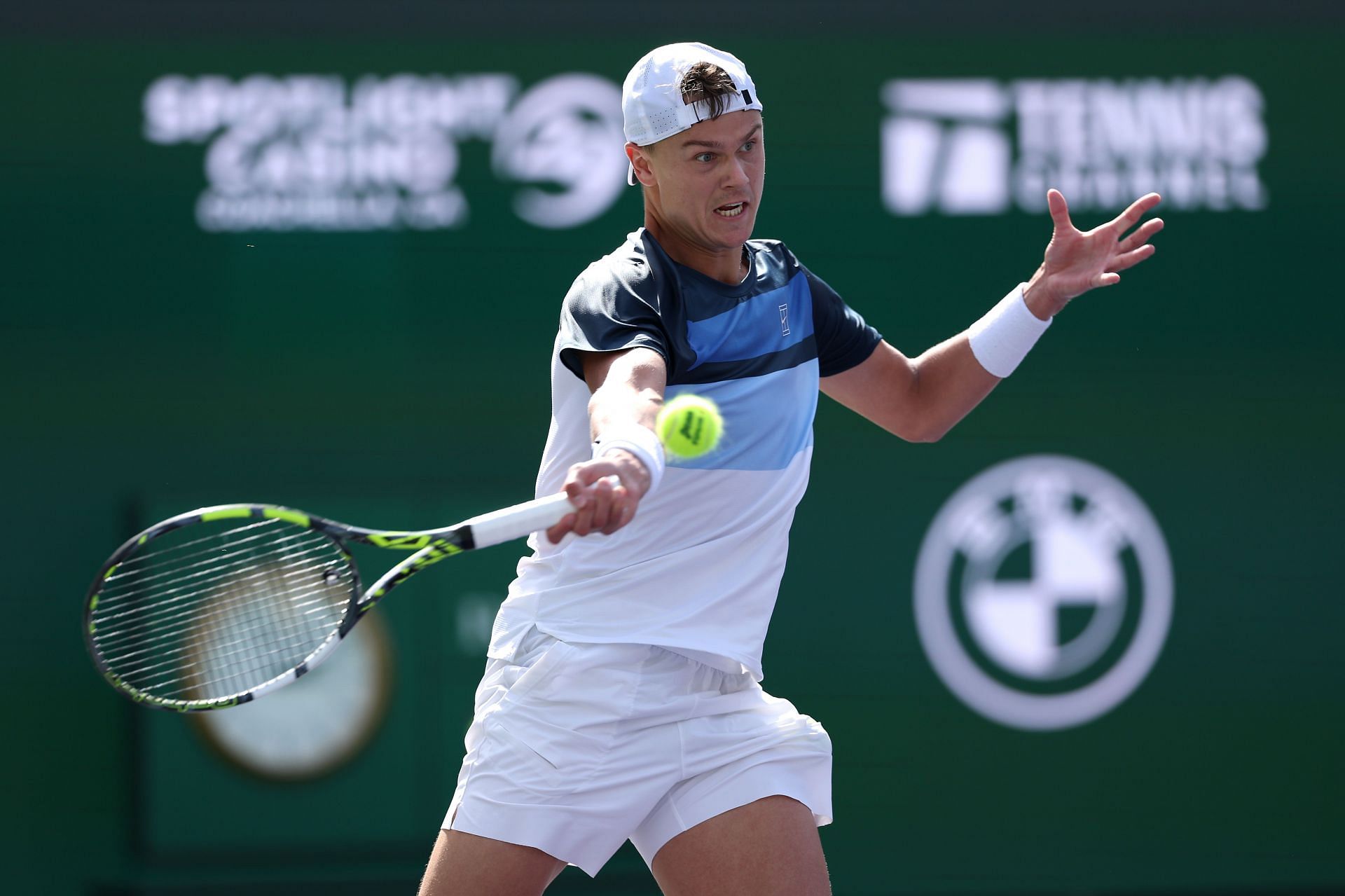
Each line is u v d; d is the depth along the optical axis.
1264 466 24.42
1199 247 24.56
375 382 24.09
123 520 23.75
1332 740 24.12
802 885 9.83
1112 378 24.53
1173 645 24.27
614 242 24.28
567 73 24.25
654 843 10.09
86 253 23.95
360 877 23.48
